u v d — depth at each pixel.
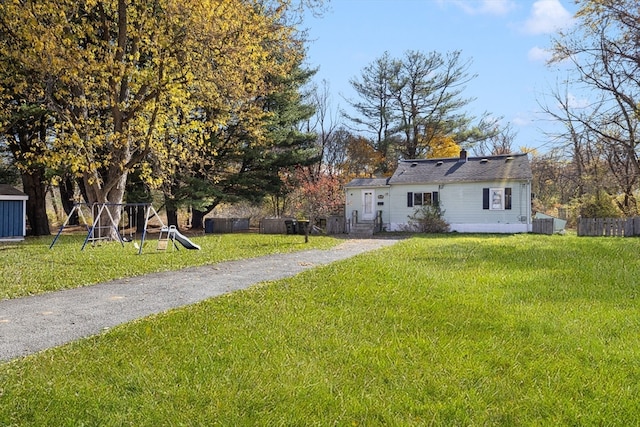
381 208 25.94
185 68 14.44
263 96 24.19
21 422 2.82
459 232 23.88
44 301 6.41
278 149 28.47
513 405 3.01
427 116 36.28
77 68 13.11
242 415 2.88
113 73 14.41
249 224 30.69
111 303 6.27
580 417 2.84
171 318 5.21
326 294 6.41
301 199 31.11
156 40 14.62
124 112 16.09
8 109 17.12
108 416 2.88
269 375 3.50
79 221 29.66
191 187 24.34
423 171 25.94
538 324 4.82
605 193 24.50
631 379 3.40
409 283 7.20
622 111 17.67
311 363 3.74
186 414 2.90
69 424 2.79
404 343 4.23
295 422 2.80
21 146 20.47
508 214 23.19
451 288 6.80
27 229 22.89
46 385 3.33
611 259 10.20
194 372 3.56
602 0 16.05
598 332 4.54
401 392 3.20
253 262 10.95
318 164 36.31
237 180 26.70
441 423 2.79
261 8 17.30
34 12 12.73
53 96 15.96
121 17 14.51
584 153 25.41
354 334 4.52
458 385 3.32
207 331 4.66
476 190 23.80
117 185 17.25
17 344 4.40
